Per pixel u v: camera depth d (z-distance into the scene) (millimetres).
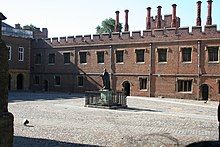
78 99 33156
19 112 21062
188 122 17266
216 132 13875
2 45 5086
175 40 37500
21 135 12664
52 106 25547
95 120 17719
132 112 22078
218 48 34875
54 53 47906
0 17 5160
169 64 37906
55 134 13055
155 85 38812
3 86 5098
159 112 22328
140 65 39969
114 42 42062
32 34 52344
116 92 25234
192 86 36344
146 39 39531
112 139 12039
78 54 45312
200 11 39188
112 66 42094
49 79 48375
